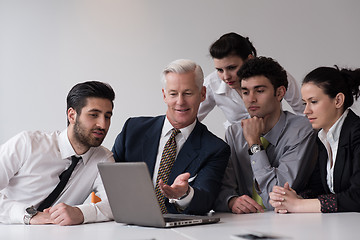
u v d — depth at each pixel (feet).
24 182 7.00
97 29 16.52
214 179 7.06
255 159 7.63
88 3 16.55
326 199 6.52
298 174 7.61
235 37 9.15
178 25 16.38
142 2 16.46
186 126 7.45
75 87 6.86
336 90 6.82
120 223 5.84
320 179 7.82
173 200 6.55
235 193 7.69
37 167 6.98
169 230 5.04
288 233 4.65
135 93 16.38
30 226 5.83
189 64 7.20
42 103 16.48
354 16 16.35
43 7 16.60
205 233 4.75
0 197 6.84
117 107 16.37
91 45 16.49
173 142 7.45
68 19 16.56
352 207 6.40
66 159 7.09
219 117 16.01
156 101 16.40
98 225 5.74
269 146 8.00
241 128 8.32
